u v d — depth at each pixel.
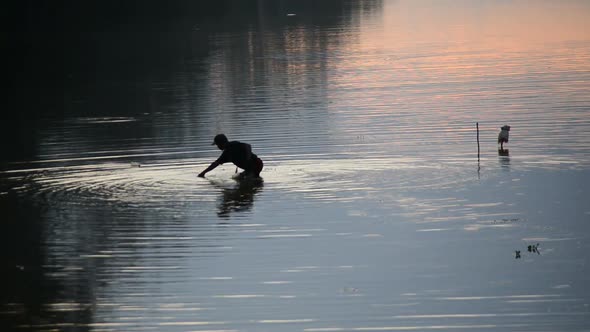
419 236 27.42
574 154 37.19
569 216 28.88
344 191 32.72
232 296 23.06
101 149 41.69
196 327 21.30
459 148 39.22
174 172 36.56
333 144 40.88
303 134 43.53
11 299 23.22
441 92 55.84
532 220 28.62
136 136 44.69
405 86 59.22
